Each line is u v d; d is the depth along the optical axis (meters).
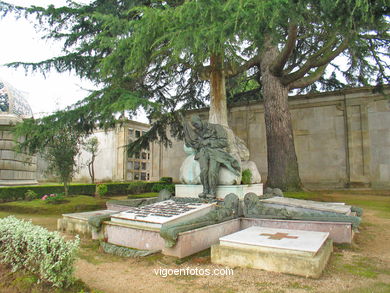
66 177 14.01
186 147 8.63
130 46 7.45
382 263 4.79
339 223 6.02
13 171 19.38
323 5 5.38
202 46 6.34
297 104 19.73
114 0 10.81
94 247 5.93
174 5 9.66
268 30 5.93
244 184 7.95
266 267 4.29
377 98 17.61
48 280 3.44
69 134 13.34
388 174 16.97
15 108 20.92
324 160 18.73
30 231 3.94
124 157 29.30
